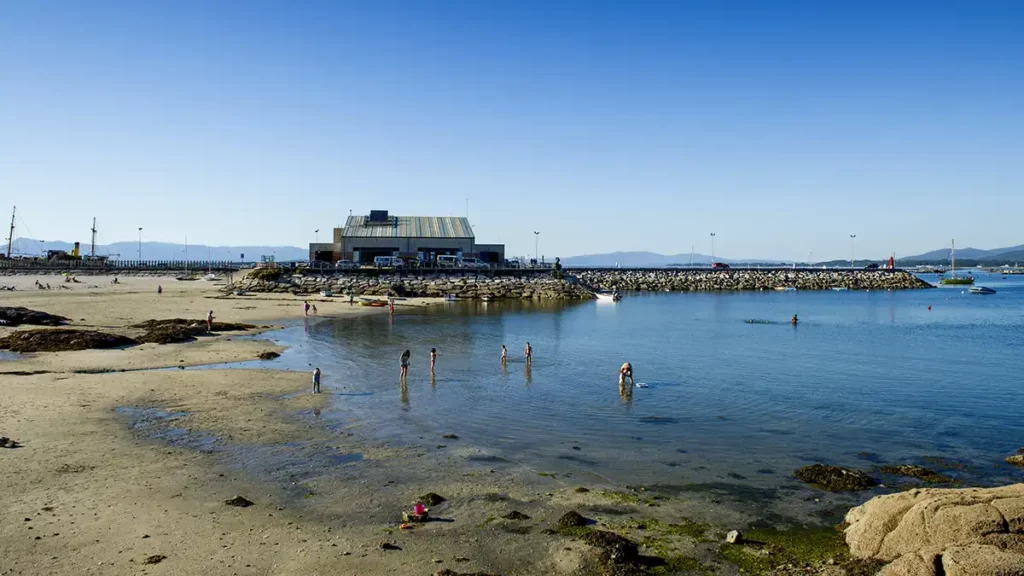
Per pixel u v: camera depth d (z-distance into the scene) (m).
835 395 30.86
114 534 13.33
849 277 155.62
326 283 102.69
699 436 23.08
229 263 186.00
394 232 125.94
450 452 20.55
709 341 53.25
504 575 12.06
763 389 32.25
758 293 136.00
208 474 17.58
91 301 76.88
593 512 15.55
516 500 16.22
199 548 12.82
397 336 53.19
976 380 35.31
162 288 106.62
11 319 51.19
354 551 12.95
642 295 126.31
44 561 12.01
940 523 12.07
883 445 22.16
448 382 33.28
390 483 17.36
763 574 12.32
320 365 37.69
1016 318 77.62
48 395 26.45
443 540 13.63
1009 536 11.52
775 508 15.98
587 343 51.06
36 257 168.62
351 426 23.56
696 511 15.73
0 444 19.14
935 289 156.00
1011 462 20.08
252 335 51.72
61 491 15.70
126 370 33.59
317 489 16.70
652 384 33.41
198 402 26.34
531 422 24.94
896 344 52.09
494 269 119.12
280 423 23.55
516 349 46.81
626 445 21.77
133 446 19.83
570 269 153.62
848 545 13.52
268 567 12.10
